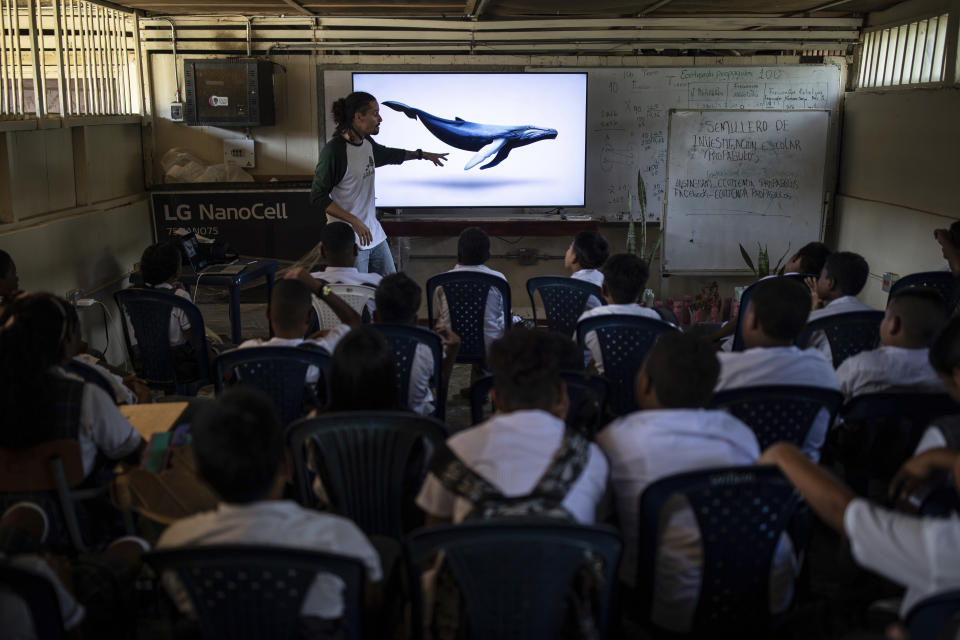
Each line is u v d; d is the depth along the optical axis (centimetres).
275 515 152
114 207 596
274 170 692
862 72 691
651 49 692
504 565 152
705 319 658
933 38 592
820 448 239
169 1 584
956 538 128
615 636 183
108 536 232
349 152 542
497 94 681
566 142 691
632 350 323
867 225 673
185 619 158
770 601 183
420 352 303
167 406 263
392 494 212
